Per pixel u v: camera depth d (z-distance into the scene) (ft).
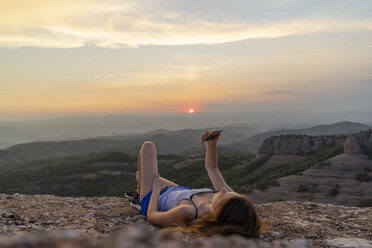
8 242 5.77
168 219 12.27
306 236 12.66
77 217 14.80
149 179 15.55
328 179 269.64
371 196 240.32
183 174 372.99
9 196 19.79
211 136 15.47
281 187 270.46
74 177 403.54
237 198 11.34
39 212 15.49
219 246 7.95
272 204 19.31
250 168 365.40
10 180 416.05
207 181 317.63
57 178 402.52
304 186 268.21
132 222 14.02
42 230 11.56
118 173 418.10
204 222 11.15
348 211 17.29
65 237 6.69
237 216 10.86
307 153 364.99
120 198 19.98
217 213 11.08
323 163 288.92
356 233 13.21
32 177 419.13
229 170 372.58
